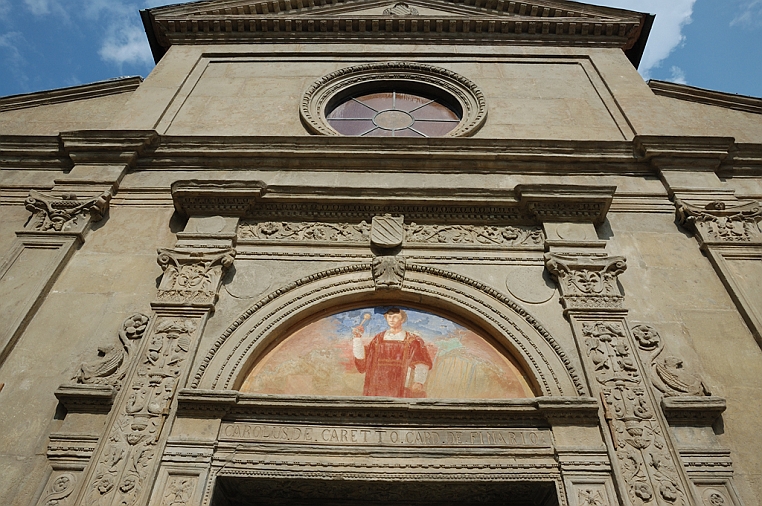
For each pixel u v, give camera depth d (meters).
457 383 5.80
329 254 6.88
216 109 9.43
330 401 5.27
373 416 5.30
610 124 9.14
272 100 9.68
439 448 5.11
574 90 9.97
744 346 5.92
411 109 10.03
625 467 4.88
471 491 5.12
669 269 6.72
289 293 6.43
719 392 5.55
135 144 8.15
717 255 6.77
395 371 5.90
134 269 6.68
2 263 6.63
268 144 8.22
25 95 9.73
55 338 5.95
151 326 5.88
